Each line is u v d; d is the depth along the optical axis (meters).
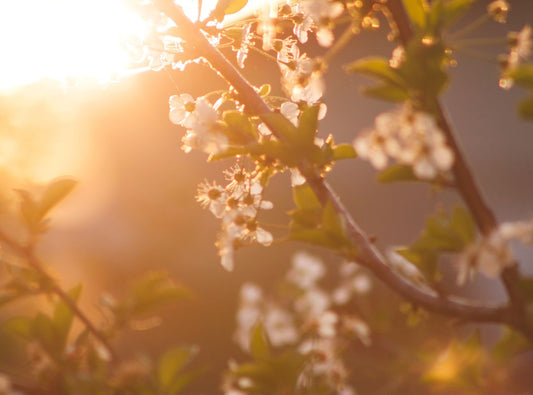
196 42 0.93
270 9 0.95
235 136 0.93
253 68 0.98
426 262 0.93
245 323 1.43
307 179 0.92
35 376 1.14
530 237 0.87
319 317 1.34
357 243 0.92
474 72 4.34
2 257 1.12
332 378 1.17
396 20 0.89
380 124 0.86
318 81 0.94
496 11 0.89
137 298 1.19
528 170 3.98
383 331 1.38
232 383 1.08
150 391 1.15
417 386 1.28
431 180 0.89
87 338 1.16
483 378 1.14
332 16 0.91
